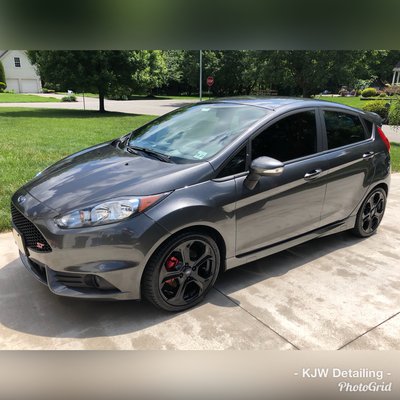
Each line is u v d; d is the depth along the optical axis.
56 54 22.55
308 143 3.55
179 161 3.09
